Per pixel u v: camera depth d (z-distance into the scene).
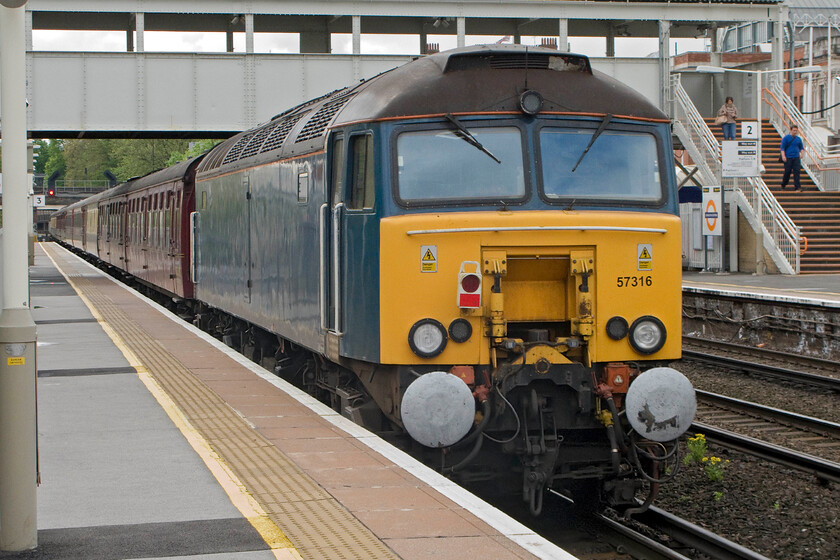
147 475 7.64
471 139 8.95
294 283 11.60
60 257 57.69
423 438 8.08
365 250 9.03
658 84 32.34
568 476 8.89
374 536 6.10
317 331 10.58
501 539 6.04
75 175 146.12
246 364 13.70
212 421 9.73
